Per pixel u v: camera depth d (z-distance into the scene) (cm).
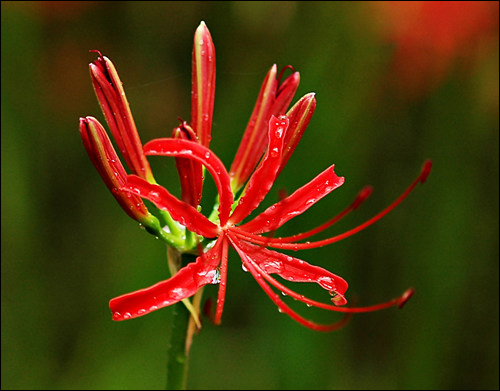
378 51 87
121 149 69
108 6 90
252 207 69
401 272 89
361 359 91
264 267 69
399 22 86
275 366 87
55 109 90
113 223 89
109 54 93
